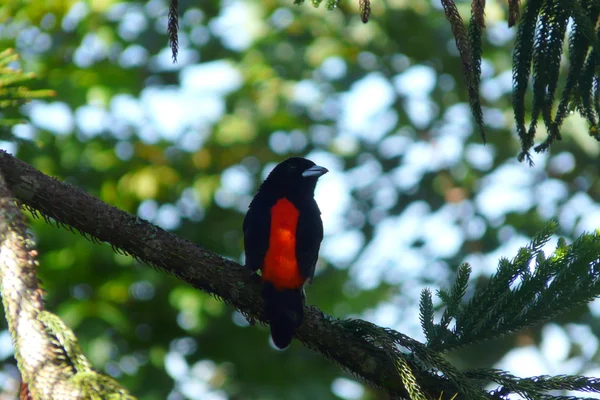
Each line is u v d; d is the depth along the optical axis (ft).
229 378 45.80
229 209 49.42
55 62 47.98
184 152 49.26
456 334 16.85
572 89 17.40
